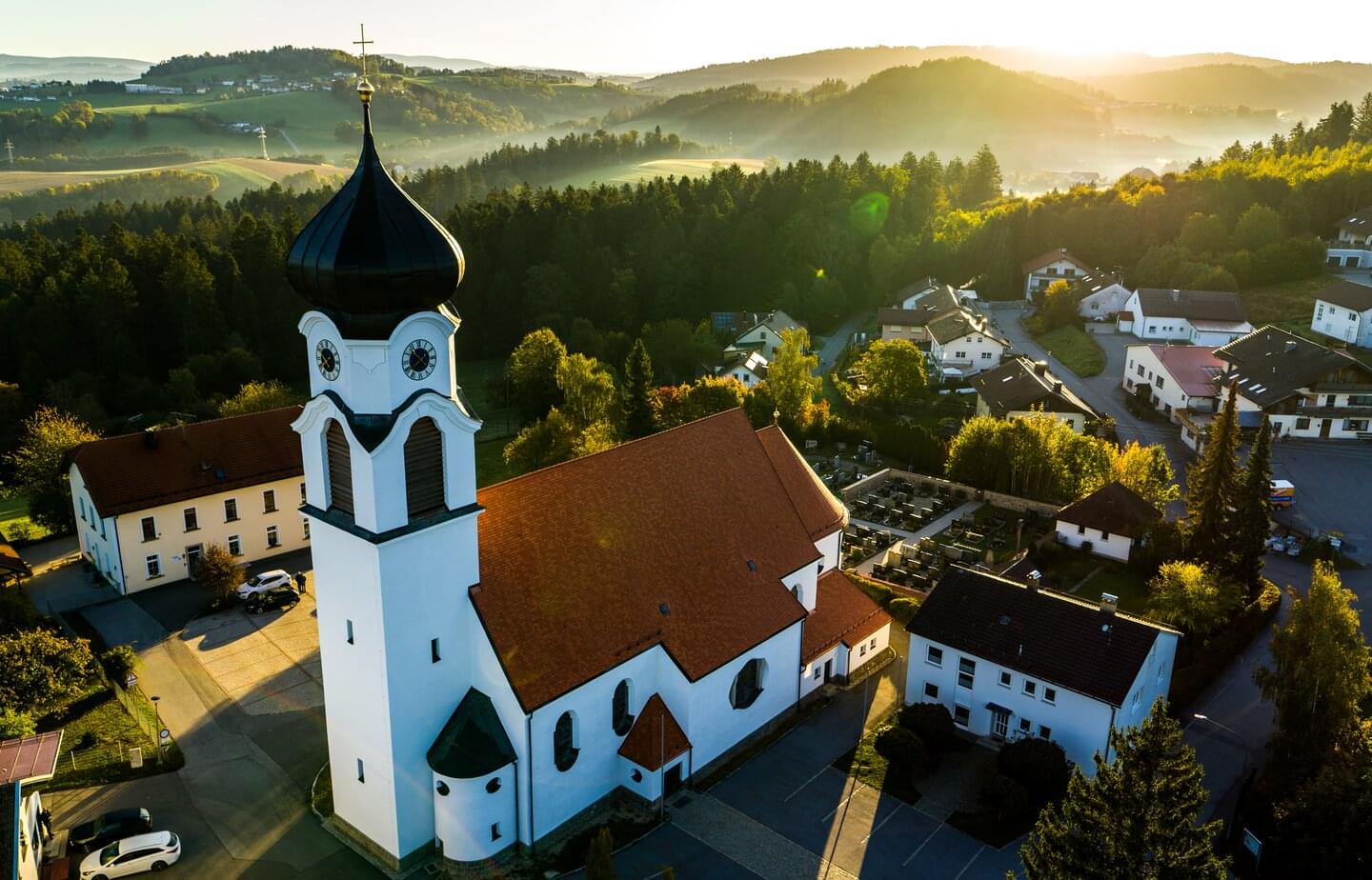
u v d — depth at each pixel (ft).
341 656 131.85
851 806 150.71
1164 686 173.27
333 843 140.36
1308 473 305.32
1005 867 139.03
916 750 155.12
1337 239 583.17
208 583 211.00
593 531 148.97
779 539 173.47
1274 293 515.50
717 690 154.10
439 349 121.70
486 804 132.36
